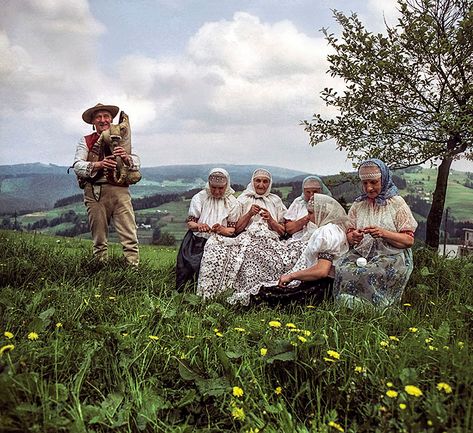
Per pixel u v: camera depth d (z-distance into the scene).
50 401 2.90
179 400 3.22
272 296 5.55
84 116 8.02
